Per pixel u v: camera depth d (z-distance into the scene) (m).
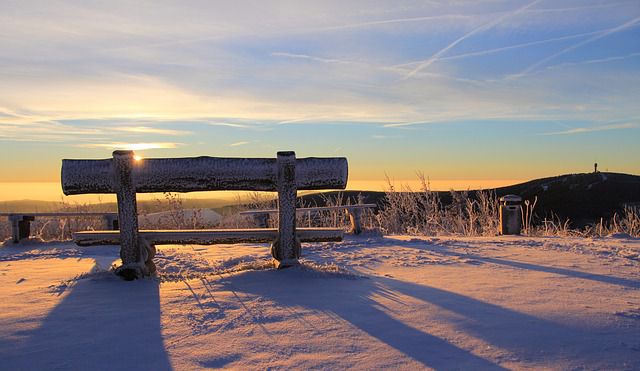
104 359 3.28
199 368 3.12
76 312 4.37
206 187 6.04
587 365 3.14
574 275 6.02
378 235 11.39
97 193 5.96
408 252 8.39
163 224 14.09
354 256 7.94
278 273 5.93
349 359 3.24
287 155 6.07
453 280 5.71
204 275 6.11
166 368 3.12
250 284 5.43
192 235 6.16
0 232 12.84
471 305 4.50
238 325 3.97
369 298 4.78
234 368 3.11
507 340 3.57
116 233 6.14
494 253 8.12
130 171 5.89
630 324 3.94
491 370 3.06
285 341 3.58
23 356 3.34
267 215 11.95
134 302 4.71
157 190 5.99
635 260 7.26
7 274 6.51
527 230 13.25
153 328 3.91
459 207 14.89
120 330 3.87
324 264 7.05
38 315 4.27
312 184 6.16
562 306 4.46
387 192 15.52
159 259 8.22
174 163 5.99
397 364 3.15
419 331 3.78
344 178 6.14
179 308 4.49
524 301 4.64
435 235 13.16
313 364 3.16
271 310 4.38
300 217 14.77
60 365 3.19
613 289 5.19
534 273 6.18
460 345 3.48
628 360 3.22
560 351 3.37
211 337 3.69
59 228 13.02
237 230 6.28
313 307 4.46
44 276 6.32
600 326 3.88
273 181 6.13
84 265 7.57
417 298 4.77
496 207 14.34
